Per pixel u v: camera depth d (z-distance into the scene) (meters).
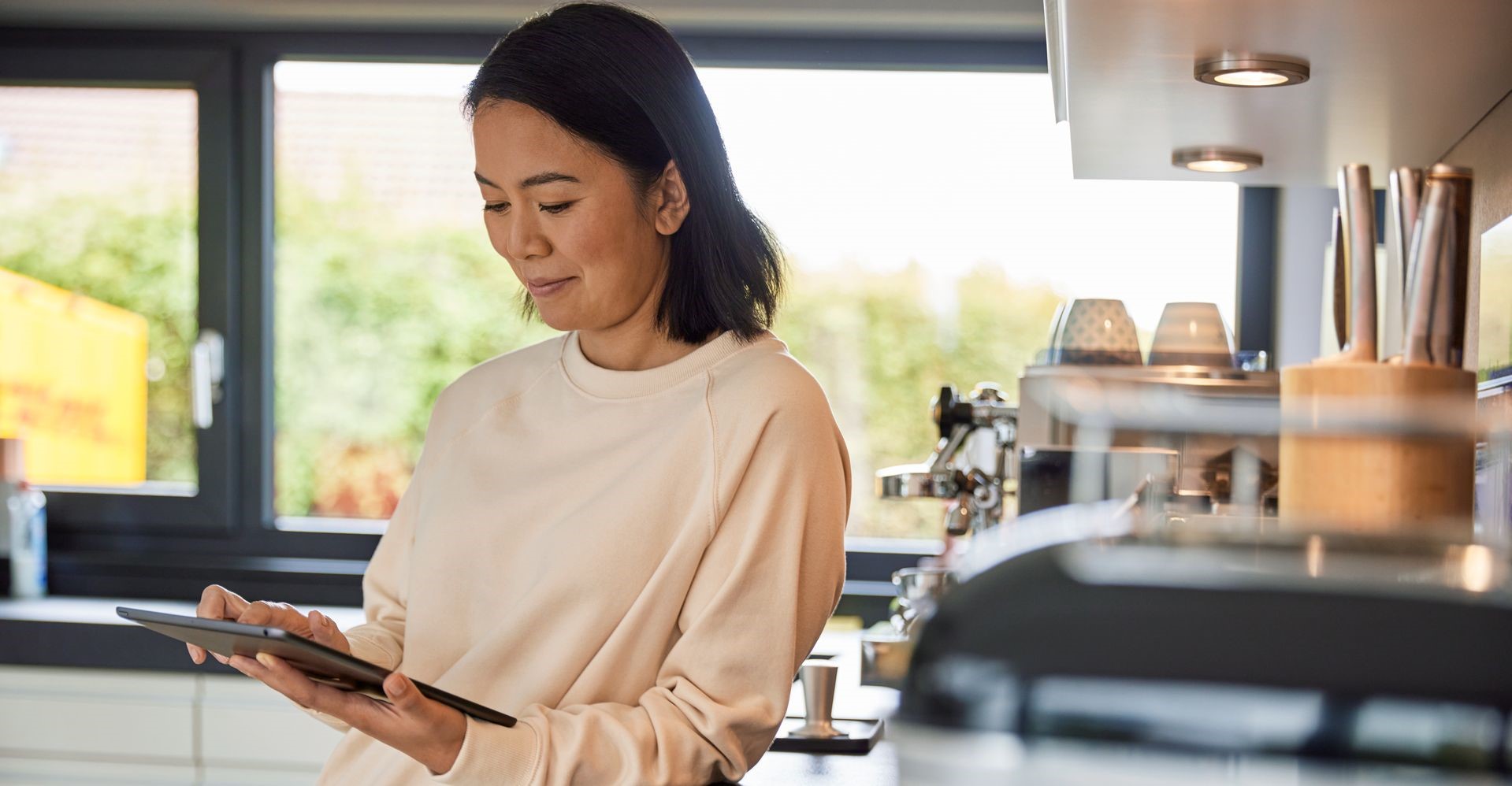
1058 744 0.44
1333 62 1.47
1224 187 3.06
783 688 1.18
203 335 3.24
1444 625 0.42
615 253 1.23
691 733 1.13
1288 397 0.98
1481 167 1.78
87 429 3.31
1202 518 1.03
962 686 0.46
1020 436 1.35
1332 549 0.47
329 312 3.33
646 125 1.23
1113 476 1.31
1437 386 0.94
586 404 1.29
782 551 1.20
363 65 3.27
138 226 3.29
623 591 1.21
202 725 2.64
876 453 3.23
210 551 3.25
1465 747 0.41
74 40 3.25
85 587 3.19
